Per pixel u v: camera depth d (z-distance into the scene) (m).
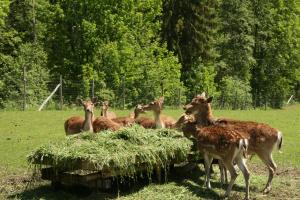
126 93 33.31
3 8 34.88
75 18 36.16
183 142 10.68
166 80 36.19
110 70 35.47
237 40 49.72
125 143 9.95
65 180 9.74
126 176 10.01
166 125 14.09
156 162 10.02
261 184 11.04
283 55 54.12
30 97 29.23
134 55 36.94
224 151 9.71
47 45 38.03
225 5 50.44
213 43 47.28
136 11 39.44
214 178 11.42
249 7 53.09
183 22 44.53
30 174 11.81
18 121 21.78
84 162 9.16
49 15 36.44
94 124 12.87
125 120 13.67
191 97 41.66
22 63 32.72
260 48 54.19
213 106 39.25
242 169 9.73
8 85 29.53
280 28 53.44
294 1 53.97
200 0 44.88
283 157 14.81
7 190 10.32
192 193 9.96
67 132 14.13
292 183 11.27
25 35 42.28
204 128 10.32
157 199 9.46
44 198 9.56
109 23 36.28
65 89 30.83
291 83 57.97
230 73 49.88
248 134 10.38
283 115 31.66
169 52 39.91
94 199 9.40
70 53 36.91
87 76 33.88
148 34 40.16
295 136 20.30
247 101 42.47
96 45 35.97
